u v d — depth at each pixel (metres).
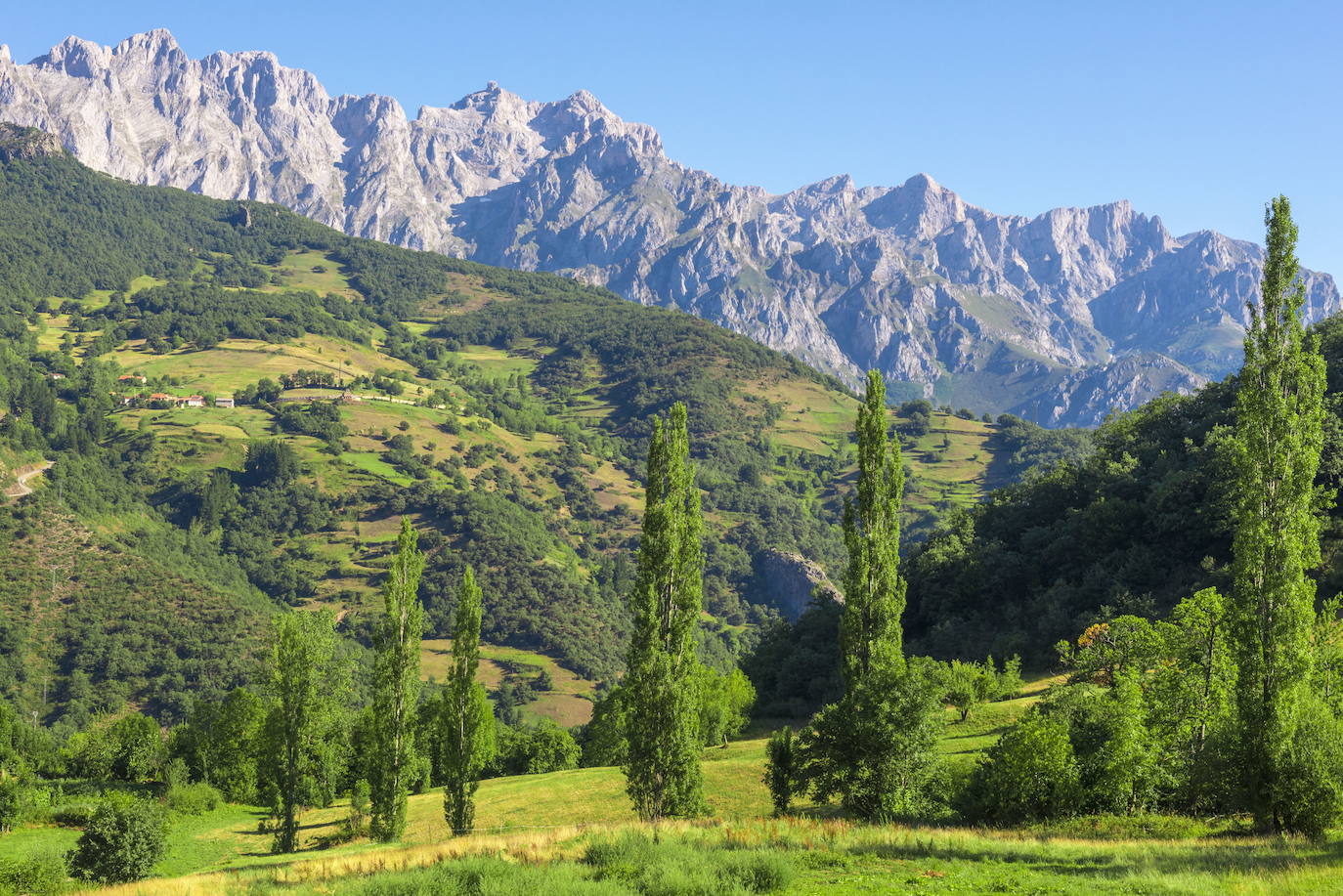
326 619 67.88
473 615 57.84
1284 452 37.12
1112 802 41.56
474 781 57.28
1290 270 37.81
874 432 50.78
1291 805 34.81
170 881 37.00
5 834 72.50
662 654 47.22
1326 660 47.56
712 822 40.28
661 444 49.25
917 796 45.38
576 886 25.70
